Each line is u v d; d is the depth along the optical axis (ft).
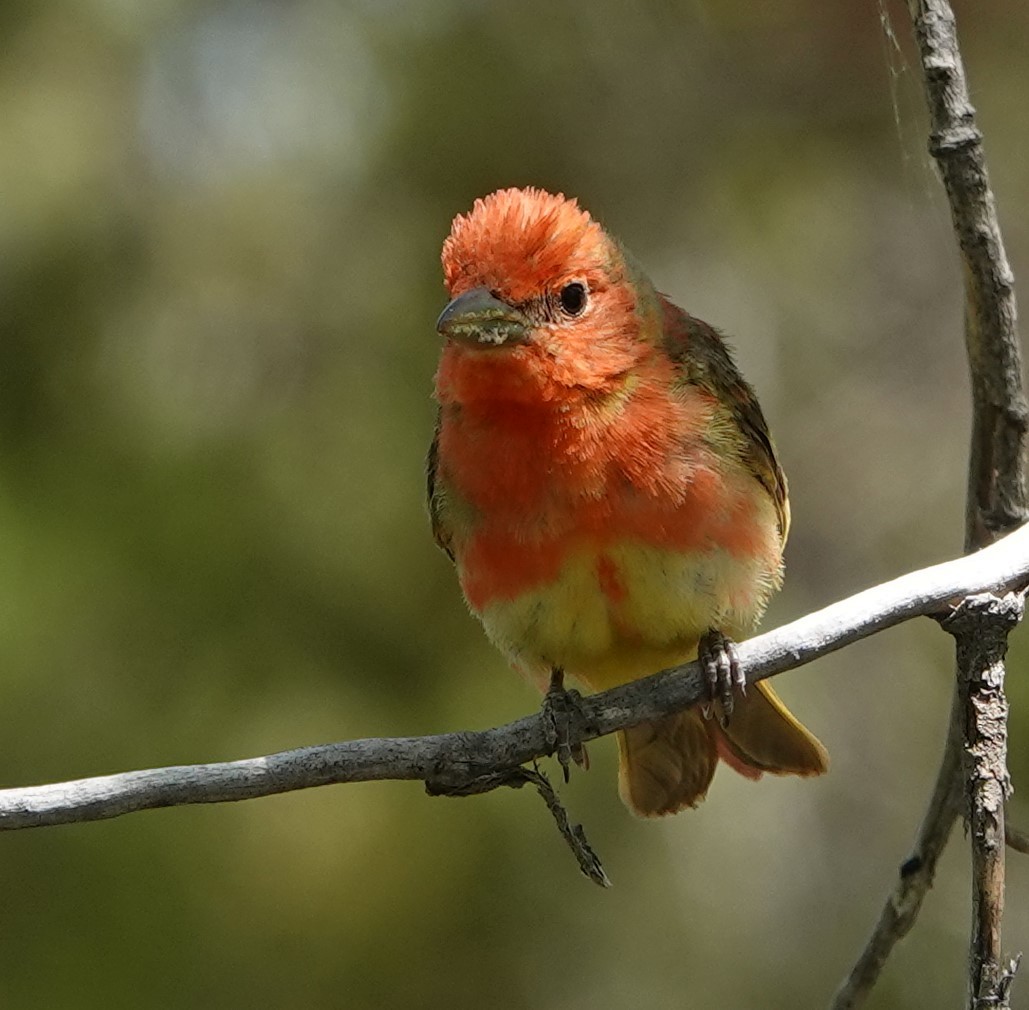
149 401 42.50
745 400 30.68
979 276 25.08
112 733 38.88
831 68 49.34
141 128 45.34
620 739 32.68
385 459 41.68
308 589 40.42
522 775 24.63
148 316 43.86
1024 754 40.65
